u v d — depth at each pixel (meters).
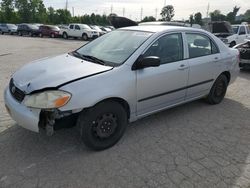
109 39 4.32
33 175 2.89
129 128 4.13
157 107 4.09
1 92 5.56
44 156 3.25
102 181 2.84
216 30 16.39
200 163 3.24
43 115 3.07
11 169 2.98
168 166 3.15
